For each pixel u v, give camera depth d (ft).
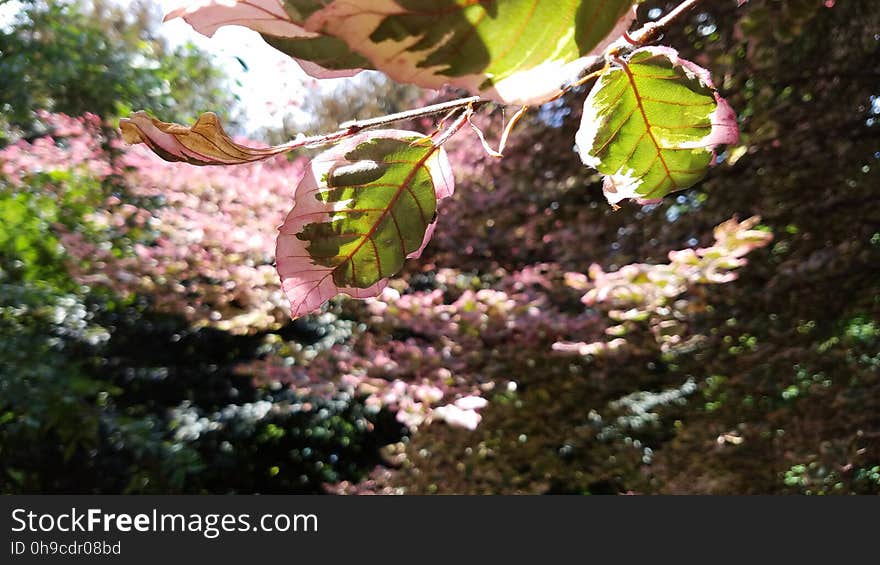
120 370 24.14
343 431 25.84
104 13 28.19
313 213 1.96
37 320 21.25
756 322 14.53
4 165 19.56
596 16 1.05
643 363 15.69
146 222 20.36
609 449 16.96
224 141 1.66
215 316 16.61
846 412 14.19
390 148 1.93
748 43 13.52
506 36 1.03
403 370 15.39
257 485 25.84
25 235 21.26
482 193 18.60
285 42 1.17
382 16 0.96
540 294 17.13
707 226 16.61
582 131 2.16
